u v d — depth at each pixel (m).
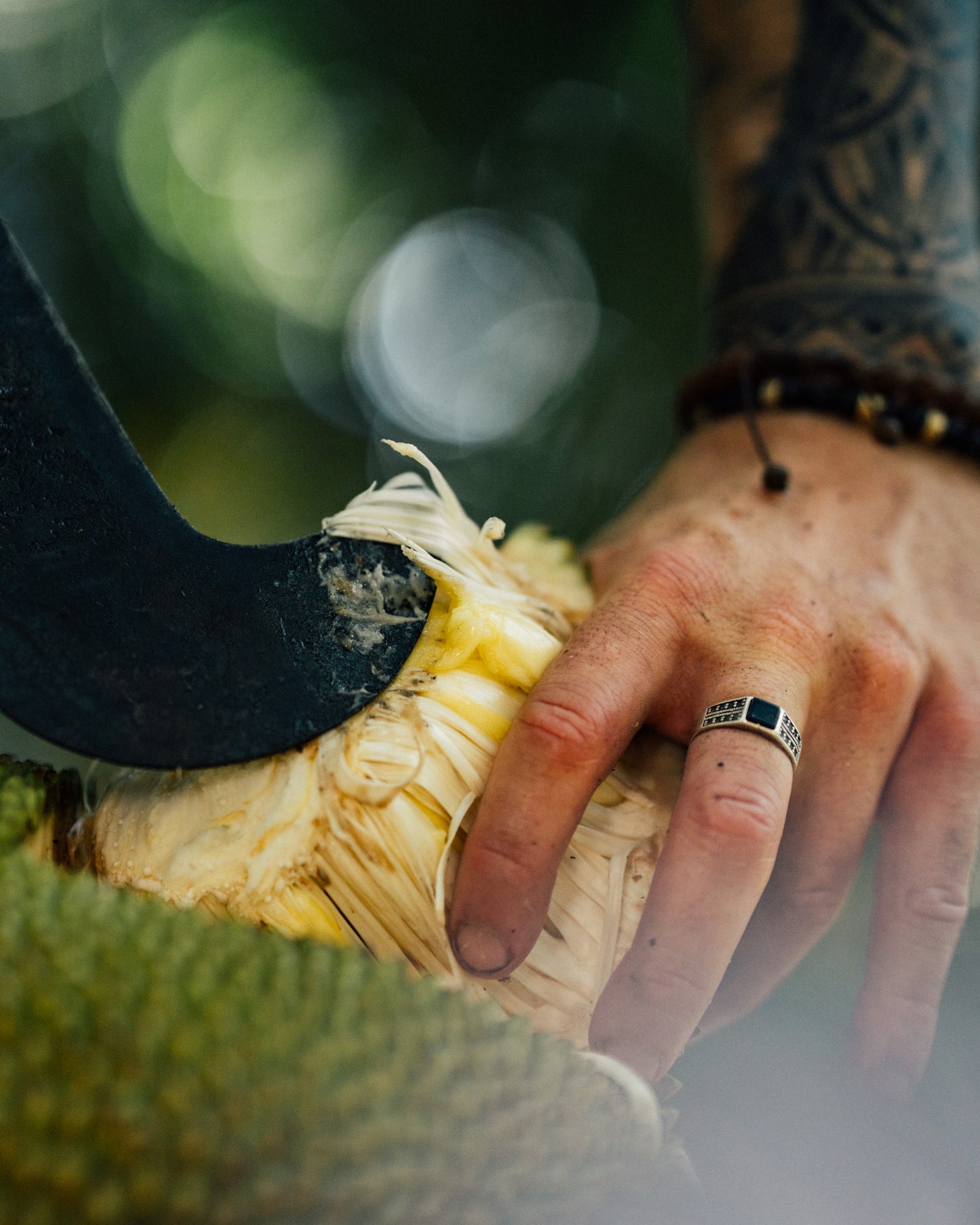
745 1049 0.68
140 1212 0.48
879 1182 0.60
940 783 0.61
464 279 2.48
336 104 2.29
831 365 0.67
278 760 0.56
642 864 0.58
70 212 2.22
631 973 0.55
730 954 0.55
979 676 0.62
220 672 0.56
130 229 2.23
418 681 0.57
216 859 0.56
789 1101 0.64
